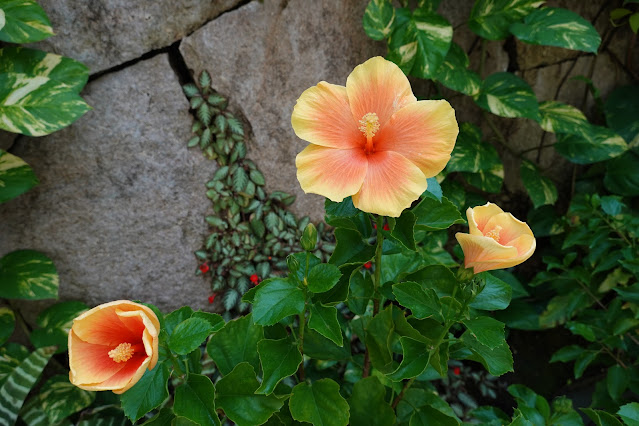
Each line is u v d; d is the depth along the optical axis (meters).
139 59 0.74
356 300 0.56
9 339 0.79
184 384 0.47
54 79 0.67
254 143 0.83
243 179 0.83
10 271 0.72
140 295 0.83
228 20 0.75
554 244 1.01
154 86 0.75
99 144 0.74
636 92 0.96
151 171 0.78
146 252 0.81
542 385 0.93
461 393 0.86
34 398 0.71
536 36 0.79
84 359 0.43
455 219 0.50
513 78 0.87
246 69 0.79
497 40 0.84
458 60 0.84
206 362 0.78
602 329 0.83
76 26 0.69
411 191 0.41
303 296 0.45
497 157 0.92
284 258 0.88
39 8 0.64
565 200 1.04
